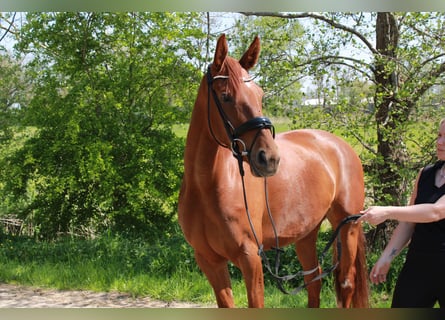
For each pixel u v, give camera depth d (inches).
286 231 136.0
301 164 143.2
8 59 309.1
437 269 100.1
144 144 282.4
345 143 168.4
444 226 101.1
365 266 160.4
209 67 113.4
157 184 288.5
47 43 287.9
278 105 257.4
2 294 208.2
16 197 292.2
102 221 295.6
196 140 116.3
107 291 212.8
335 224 160.4
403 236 111.3
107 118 283.6
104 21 283.1
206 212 116.8
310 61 251.4
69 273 227.1
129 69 287.0
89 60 285.9
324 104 250.5
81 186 285.1
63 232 296.8
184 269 226.8
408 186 243.4
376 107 239.0
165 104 292.4
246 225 116.6
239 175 119.3
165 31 280.8
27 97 308.7
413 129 236.1
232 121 105.3
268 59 264.7
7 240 281.0
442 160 104.3
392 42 255.8
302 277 214.7
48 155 278.4
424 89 235.9
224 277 122.6
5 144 298.0
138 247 255.3
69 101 281.4
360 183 164.7
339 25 253.0
